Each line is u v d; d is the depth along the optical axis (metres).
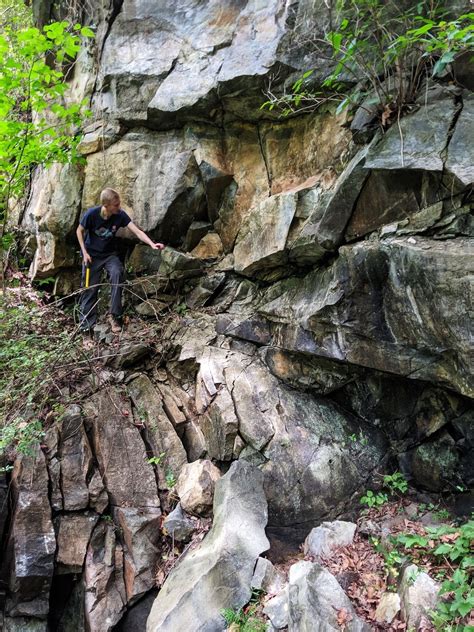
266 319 4.65
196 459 4.23
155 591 3.49
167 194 5.33
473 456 3.61
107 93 5.73
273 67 4.57
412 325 3.42
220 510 3.43
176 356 4.91
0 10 7.96
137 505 3.82
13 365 4.64
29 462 3.79
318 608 2.73
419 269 3.25
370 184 3.75
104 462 4.01
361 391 4.23
